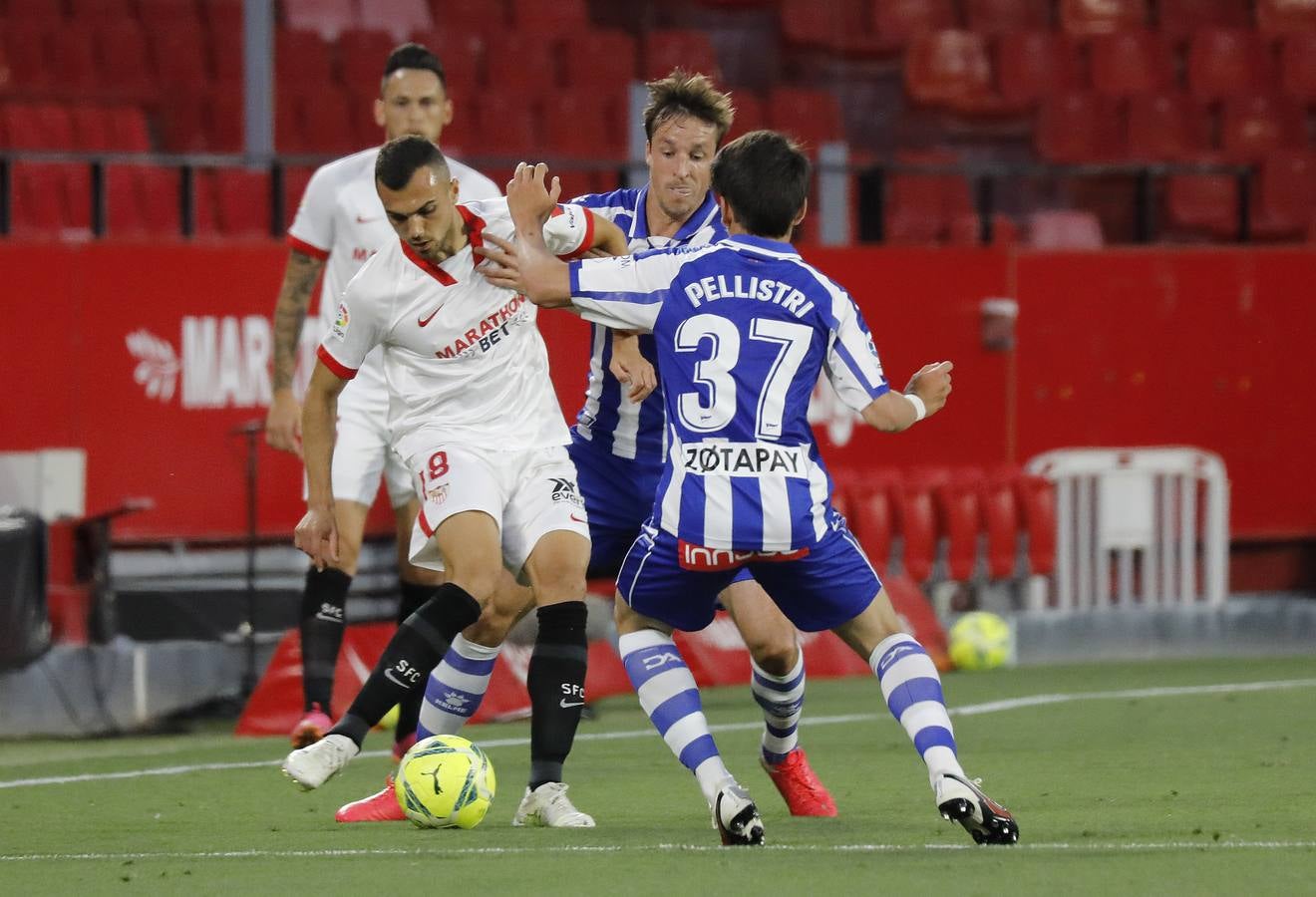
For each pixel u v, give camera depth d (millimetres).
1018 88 64500
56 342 39312
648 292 17734
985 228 48969
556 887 15406
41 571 34531
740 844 17578
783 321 17469
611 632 38188
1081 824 19422
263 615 39875
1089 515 45969
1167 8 67312
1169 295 46844
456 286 20531
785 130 61844
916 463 45250
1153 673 39812
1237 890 14875
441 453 20656
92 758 29672
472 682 21328
